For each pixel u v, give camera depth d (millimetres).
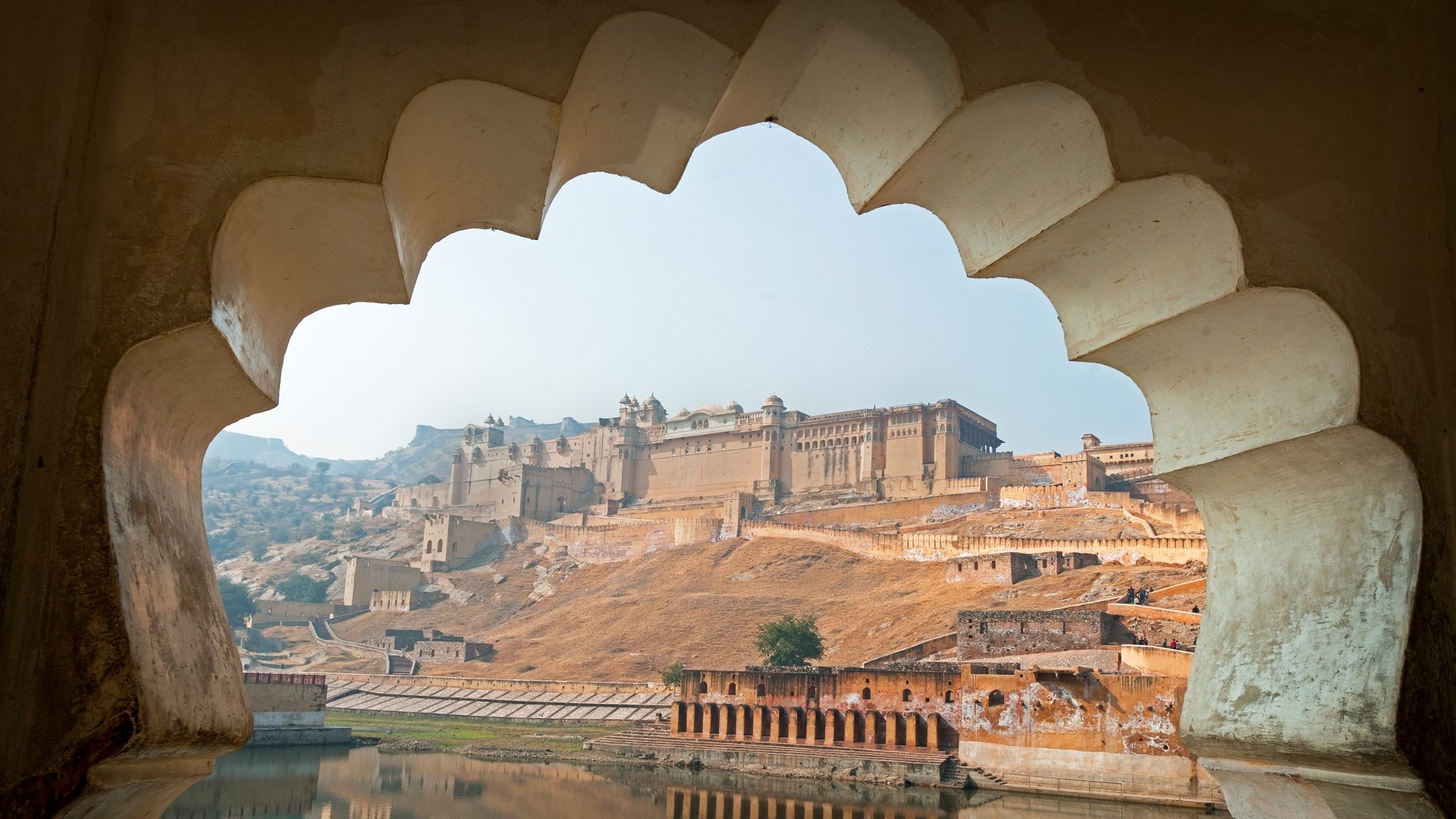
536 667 78938
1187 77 3818
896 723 42156
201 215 3096
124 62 3150
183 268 3051
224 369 3357
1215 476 4414
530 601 102812
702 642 77125
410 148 3508
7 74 3029
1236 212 3758
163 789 3201
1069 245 4242
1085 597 61000
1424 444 3730
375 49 3291
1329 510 4035
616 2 3445
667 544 103875
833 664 64688
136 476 3148
